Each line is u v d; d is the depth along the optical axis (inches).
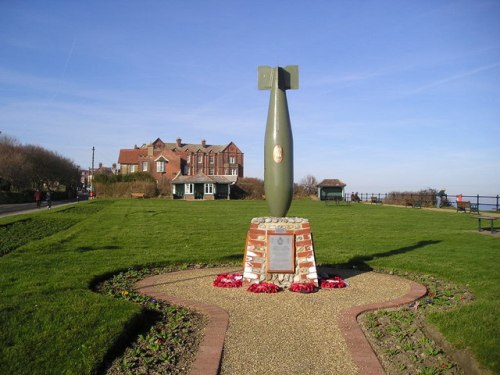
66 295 266.7
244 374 179.3
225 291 313.9
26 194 2263.8
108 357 184.7
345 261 439.5
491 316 222.8
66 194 3075.8
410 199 1697.8
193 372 176.9
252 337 219.9
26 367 167.9
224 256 454.0
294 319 248.8
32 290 280.7
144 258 432.1
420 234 658.2
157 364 184.7
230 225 802.2
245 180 2674.7
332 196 2468.0
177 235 636.7
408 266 401.1
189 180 2445.9
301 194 2578.7
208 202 1904.5
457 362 184.2
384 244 550.9
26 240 585.0
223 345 208.4
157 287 323.9
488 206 1311.5
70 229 711.7
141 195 2496.3
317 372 181.0
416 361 189.2
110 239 580.7
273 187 348.5
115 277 354.9
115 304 245.0
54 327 207.3
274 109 350.9
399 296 298.7
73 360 174.9
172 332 223.0
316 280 327.9
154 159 3144.7
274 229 334.6
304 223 336.8
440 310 261.7
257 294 305.9
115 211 1190.9
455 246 524.1
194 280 350.9
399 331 225.5
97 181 2726.4
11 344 188.4
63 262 399.9
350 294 307.4
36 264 386.3
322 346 208.1
